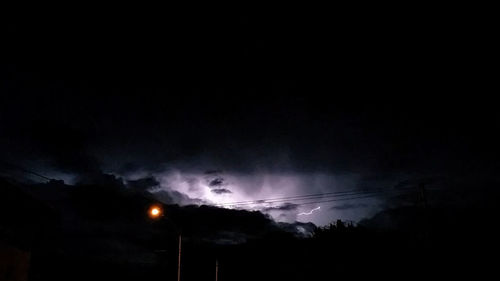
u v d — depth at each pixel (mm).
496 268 31141
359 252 39156
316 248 41625
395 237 38156
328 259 40406
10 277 15039
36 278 24484
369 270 37812
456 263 31812
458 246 32156
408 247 37125
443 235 32469
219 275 42062
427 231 29500
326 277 39656
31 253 16531
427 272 33219
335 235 41000
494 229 32031
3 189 14258
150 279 34219
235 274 43000
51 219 16516
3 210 14438
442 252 32156
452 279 31625
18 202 14852
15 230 15367
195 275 41844
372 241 39219
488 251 31625
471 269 31531
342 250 40000
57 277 26047
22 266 15820
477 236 32125
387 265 37094
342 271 39031
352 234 40281
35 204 15609
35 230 16359
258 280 42531
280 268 42344
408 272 35562
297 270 41406
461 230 32562
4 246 14758
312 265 40969
